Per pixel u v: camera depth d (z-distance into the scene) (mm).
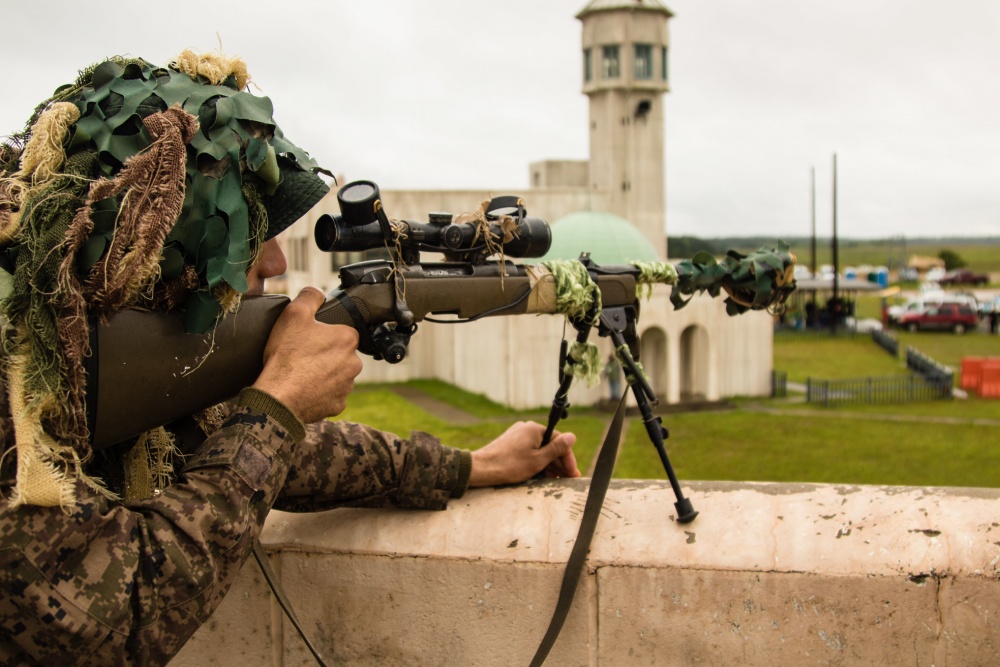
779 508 2357
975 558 2148
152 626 1619
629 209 42750
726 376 33594
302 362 1854
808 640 2244
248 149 1755
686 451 23859
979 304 71375
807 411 30547
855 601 2207
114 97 1739
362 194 1997
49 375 1566
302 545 2494
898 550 2199
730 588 2273
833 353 49500
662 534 2342
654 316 29797
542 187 44719
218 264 1691
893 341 47719
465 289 2215
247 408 1801
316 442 2318
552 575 2365
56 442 1604
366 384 36844
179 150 1625
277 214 1873
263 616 2541
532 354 29969
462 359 34469
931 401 32781
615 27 41844
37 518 1532
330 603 2504
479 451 2543
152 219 1586
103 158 1683
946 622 2160
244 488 1723
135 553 1602
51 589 1524
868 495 2357
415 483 2422
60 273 1553
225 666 2576
